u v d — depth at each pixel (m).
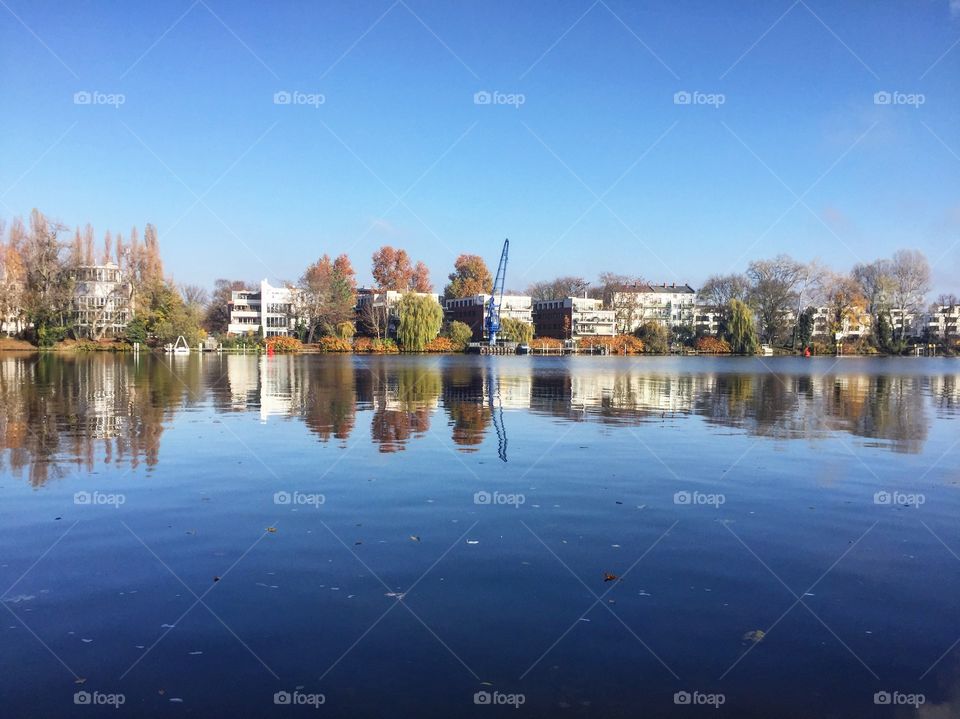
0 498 9.24
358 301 118.12
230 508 8.77
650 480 10.60
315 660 4.81
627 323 131.75
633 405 22.61
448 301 139.00
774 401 24.61
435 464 11.82
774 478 10.79
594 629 5.30
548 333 139.00
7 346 77.12
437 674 4.63
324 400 23.62
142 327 83.25
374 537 7.57
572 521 8.27
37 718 4.12
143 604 5.74
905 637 5.23
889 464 12.01
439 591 6.04
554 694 4.39
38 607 5.68
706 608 5.71
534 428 16.55
